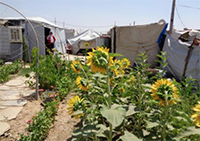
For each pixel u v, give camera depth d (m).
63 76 5.11
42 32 9.41
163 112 1.73
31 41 9.41
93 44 15.35
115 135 2.28
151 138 1.64
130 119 2.52
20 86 5.00
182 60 6.20
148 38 8.70
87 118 1.80
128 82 2.40
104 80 2.19
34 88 4.80
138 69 2.90
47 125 2.64
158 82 1.58
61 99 4.10
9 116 3.04
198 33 6.85
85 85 1.94
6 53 9.13
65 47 14.73
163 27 8.37
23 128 2.71
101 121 2.13
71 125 2.88
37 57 3.96
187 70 5.88
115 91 2.07
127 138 1.40
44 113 2.78
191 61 5.78
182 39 7.06
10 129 2.66
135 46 8.95
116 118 1.21
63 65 6.17
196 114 1.36
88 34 17.80
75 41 16.42
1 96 4.09
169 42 7.20
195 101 2.71
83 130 1.56
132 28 8.87
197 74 5.71
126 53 9.20
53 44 10.73
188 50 5.99
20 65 7.77
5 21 9.03
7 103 3.65
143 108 2.22
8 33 8.97
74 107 1.76
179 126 1.63
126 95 2.15
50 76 4.63
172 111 1.89
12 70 6.74
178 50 6.50
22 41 8.88
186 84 2.86
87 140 2.21
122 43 9.20
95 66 1.49
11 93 4.32
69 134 2.62
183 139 1.60
